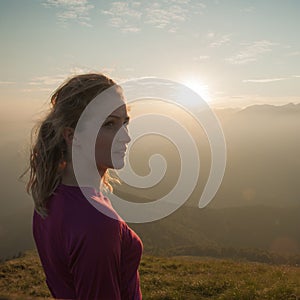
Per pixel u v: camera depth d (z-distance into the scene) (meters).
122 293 1.78
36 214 2.02
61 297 1.82
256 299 11.43
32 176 1.91
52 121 1.79
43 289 14.90
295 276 14.88
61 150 1.84
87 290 1.61
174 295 12.84
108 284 1.62
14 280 16.31
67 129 1.79
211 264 19.89
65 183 1.82
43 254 1.93
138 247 1.83
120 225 1.69
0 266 18.48
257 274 16.31
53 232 1.75
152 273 17.38
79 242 1.61
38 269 18.05
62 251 1.72
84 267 1.60
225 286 13.51
